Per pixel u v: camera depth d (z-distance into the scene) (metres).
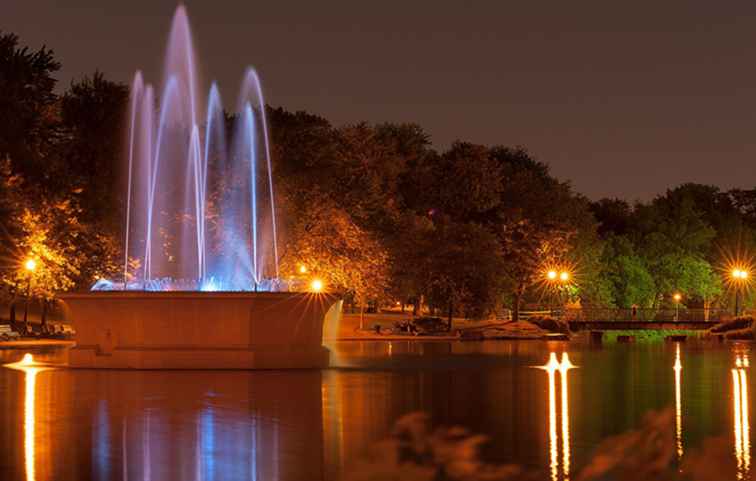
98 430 24.03
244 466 19.19
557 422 26.05
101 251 84.19
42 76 91.94
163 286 53.34
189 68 67.19
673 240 142.62
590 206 164.00
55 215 79.19
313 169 90.62
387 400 31.22
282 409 28.52
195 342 44.66
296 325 45.59
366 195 104.75
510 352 65.25
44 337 81.00
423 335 97.81
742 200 185.62
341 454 20.56
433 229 107.38
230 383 37.22
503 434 23.77
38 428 24.41
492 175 134.00
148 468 18.97
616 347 76.06
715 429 24.89
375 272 92.62
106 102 95.06
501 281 104.31
